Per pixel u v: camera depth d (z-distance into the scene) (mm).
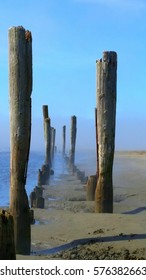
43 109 25578
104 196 10688
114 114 10469
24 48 7434
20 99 7488
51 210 11977
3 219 5648
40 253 7734
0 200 17203
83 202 13758
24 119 7559
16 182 7699
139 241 8000
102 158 10594
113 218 10000
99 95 10398
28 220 7758
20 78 7434
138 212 11703
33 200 13227
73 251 7609
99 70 10344
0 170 37250
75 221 10086
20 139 7578
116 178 23547
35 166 45031
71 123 31250
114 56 10320
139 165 40281
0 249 5605
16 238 7613
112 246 7773
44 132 25484
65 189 18469
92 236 8609
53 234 9000
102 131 10500
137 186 18547
